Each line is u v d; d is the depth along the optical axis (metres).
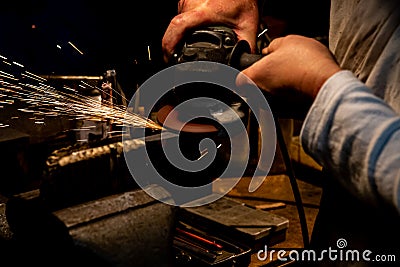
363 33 0.95
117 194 0.97
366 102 0.77
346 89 0.79
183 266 1.15
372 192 0.77
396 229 0.92
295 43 0.90
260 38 1.25
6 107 1.49
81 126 1.40
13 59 1.90
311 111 0.83
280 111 1.03
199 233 1.28
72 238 0.84
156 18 2.14
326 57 0.87
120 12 2.08
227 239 1.27
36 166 1.43
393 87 0.88
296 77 0.87
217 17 1.12
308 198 1.79
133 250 0.90
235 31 1.14
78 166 0.94
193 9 1.12
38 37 1.96
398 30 0.88
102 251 0.86
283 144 1.20
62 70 1.99
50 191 0.92
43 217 0.91
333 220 1.05
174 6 2.14
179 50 1.09
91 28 2.06
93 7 2.04
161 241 0.93
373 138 0.75
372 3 0.94
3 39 1.89
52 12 1.98
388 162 0.74
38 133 1.45
